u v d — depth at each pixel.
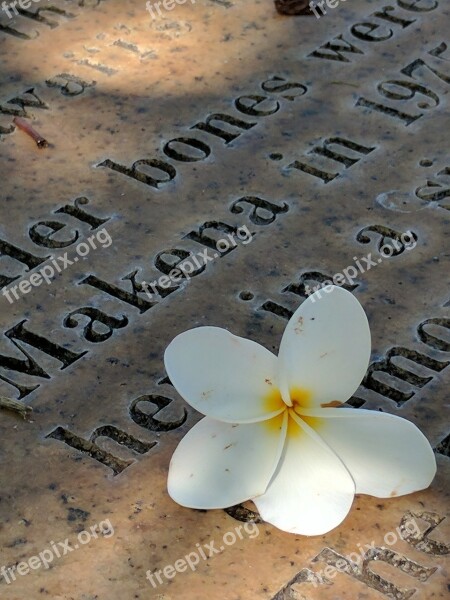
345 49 0.47
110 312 0.36
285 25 0.48
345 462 0.29
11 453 0.32
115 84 0.45
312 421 0.30
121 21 0.48
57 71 0.46
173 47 0.47
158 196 0.40
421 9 0.49
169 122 0.43
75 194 0.40
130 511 0.30
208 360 0.29
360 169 0.41
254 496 0.29
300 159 0.42
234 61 0.46
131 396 0.33
